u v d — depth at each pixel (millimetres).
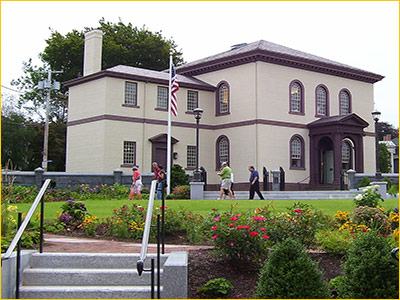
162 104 34594
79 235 12477
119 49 48719
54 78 50719
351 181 30219
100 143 32062
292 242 7266
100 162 31938
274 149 33969
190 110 35562
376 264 6988
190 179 30156
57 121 52000
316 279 6996
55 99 52031
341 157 34375
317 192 27953
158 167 23812
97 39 36031
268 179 33281
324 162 36906
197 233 11258
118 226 12344
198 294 7461
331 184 34188
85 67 36281
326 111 37344
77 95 34562
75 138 34406
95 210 17203
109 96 32219
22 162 46375
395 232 9758
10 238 9688
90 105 33281
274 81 34344
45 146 38094
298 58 35062
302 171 35375
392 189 27266
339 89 38281
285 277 6945
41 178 26359
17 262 7379
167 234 12383
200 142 35781
